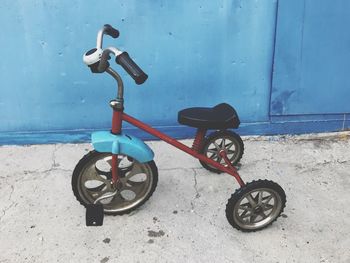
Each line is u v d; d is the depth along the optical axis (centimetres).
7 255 235
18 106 325
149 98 331
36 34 305
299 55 324
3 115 327
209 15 309
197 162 315
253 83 332
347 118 348
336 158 322
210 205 273
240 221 247
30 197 278
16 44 307
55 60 314
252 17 312
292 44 320
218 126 246
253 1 307
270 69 329
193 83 329
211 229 254
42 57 312
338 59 328
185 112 253
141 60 319
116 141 237
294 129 347
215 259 234
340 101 343
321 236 249
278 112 342
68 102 328
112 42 312
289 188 288
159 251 238
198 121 244
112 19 305
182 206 271
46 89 322
